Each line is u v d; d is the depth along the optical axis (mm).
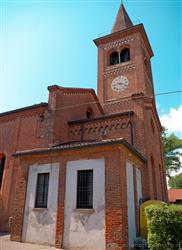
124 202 10320
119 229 9578
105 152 11281
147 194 14383
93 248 9828
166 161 39125
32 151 13094
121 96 25344
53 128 16125
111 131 17750
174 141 39219
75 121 18672
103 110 25469
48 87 17875
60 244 10445
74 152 12047
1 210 15172
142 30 28469
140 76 25172
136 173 13695
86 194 11117
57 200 11516
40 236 11211
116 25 31812
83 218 10570
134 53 27016
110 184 10555
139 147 16516
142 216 12438
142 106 17906
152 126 20500
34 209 11945
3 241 11547
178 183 64062
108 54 29281
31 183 12680
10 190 15617
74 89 19875
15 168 16328
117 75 26922
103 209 10281
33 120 17453
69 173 11828
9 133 18219
